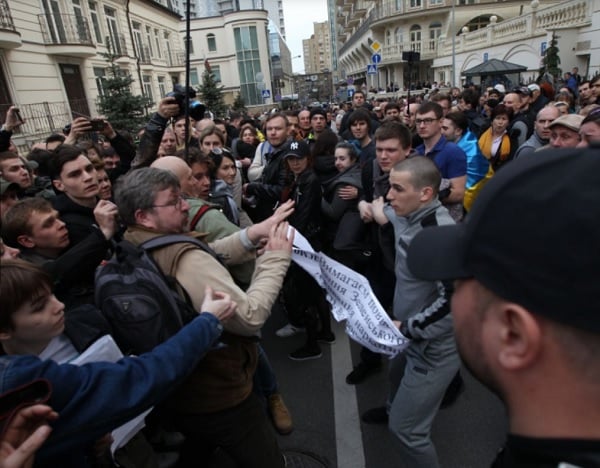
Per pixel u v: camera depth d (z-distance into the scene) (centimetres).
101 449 144
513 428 56
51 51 1391
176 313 145
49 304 126
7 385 98
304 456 230
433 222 185
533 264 48
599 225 45
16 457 90
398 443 185
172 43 2720
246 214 371
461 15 3438
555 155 52
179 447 225
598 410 49
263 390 244
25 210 197
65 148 232
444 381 177
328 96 8462
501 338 54
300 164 311
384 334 183
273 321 383
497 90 890
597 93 675
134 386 113
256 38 3894
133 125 1222
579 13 1509
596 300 45
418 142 509
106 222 194
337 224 320
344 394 277
